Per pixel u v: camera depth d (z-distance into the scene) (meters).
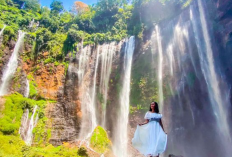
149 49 24.14
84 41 28.00
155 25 25.25
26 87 24.02
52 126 21.58
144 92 23.80
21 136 19.02
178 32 22.95
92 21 32.16
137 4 27.62
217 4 18.86
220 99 20.75
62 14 38.34
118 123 24.31
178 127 23.30
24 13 34.62
